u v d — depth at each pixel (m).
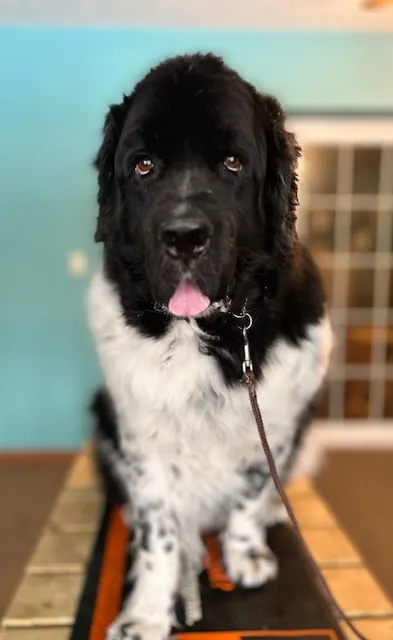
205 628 1.72
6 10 4.44
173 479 1.90
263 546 2.08
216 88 1.61
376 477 4.74
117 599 1.86
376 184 5.20
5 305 4.97
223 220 1.58
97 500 2.66
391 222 5.29
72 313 4.99
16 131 4.75
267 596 1.89
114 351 1.81
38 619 1.78
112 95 4.77
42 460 5.08
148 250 1.59
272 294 1.79
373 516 4.07
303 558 2.13
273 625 1.74
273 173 1.77
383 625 1.76
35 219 4.86
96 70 4.73
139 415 1.80
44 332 5.02
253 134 1.68
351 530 3.87
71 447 5.18
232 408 1.77
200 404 1.76
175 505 1.94
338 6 4.43
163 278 1.56
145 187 1.68
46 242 4.89
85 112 4.77
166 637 1.67
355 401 5.51
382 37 4.84
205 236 1.52
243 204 1.69
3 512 4.13
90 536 2.33
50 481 4.69
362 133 5.04
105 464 2.25
